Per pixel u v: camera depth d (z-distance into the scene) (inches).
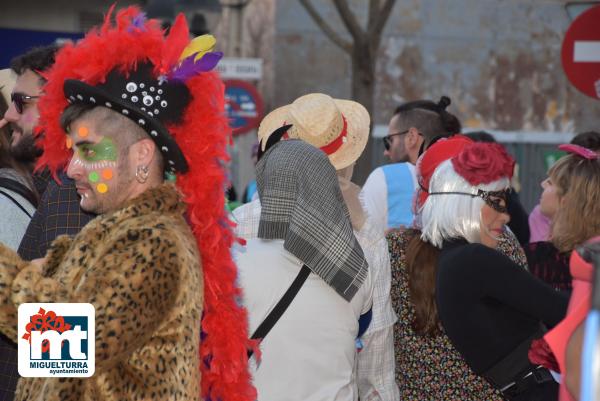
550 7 584.1
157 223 89.7
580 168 149.1
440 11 577.9
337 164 153.0
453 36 579.5
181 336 88.5
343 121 153.5
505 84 585.9
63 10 393.7
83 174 94.9
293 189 119.1
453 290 123.3
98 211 96.2
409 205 212.2
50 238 124.9
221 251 100.3
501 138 587.2
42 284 86.0
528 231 238.7
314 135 150.2
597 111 587.2
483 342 122.1
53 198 126.0
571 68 268.7
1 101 155.5
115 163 94.3
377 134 565.3
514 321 122.5
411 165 217.3
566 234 149.6
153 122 93.7
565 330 86.0
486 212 128.4
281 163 120.4
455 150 144.2
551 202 161.2
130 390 86.4
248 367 111.3
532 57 585.9
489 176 127.3
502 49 584.1
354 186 135.3
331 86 562.3
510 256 137.9
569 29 268.5
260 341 115.7
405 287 132.4
